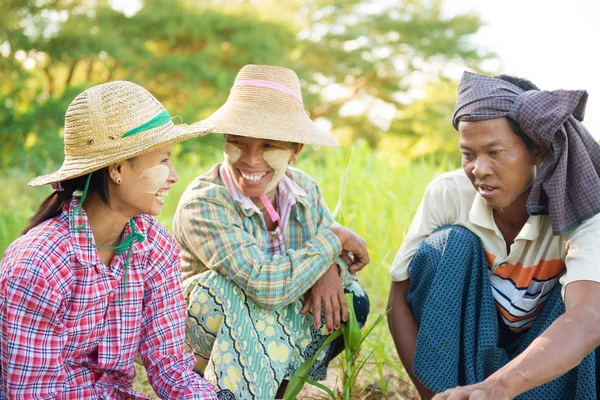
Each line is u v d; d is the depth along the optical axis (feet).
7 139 41.19
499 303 9.03
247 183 9.35
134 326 8.11
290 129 9.18
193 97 53.52
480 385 7.32
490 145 8.16
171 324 8.38
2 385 7.50
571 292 8.03
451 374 8.76
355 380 10.03
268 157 9.25
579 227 8.28
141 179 7.53
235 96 9.54
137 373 11.49
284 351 9.27
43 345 7.38
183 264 9.83
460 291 8.77
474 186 8.55
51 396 7.51
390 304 9.73
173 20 57.67
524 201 8.62
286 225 9.87
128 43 56.65
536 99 8.02
